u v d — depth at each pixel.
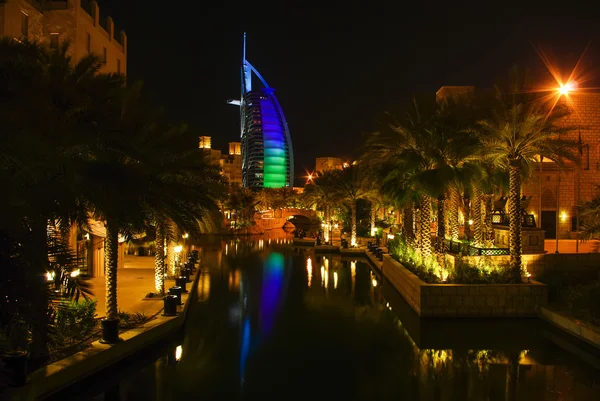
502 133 20.88
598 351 15.54
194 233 16.72
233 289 28.89
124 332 15.36
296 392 12.73
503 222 35.97
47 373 11.51
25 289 7.58
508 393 12.66
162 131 16.66
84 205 9.81
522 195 37.56
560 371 14.30
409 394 12.60
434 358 15.59
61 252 8.70
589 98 40.38
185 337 18.00
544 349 16.38
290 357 15.69
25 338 7.67
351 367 14.77
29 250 7.74
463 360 15.38
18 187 7.77
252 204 91.50
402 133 25.36
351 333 18.70
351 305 24.16
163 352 16.09
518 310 19.95
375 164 33.69
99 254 26.16
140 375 13.80
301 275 34.88
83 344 13.92
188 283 27.20
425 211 25.94
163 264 21.72
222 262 43.34
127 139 11.21
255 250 55.66
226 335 18.33
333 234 68.56
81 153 10.28
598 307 16.92
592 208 19.23
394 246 35.41
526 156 21.94
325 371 14.38
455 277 20.88
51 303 8.52
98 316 16.84
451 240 28.56
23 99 7.79
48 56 11.96
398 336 18.16
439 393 12.71
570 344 16.97
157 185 14.83
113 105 12.02
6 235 7.62
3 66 8.28
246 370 14.34
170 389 12.78
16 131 7.52
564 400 12.20
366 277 33.84
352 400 12.23
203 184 19.19
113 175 9.79
